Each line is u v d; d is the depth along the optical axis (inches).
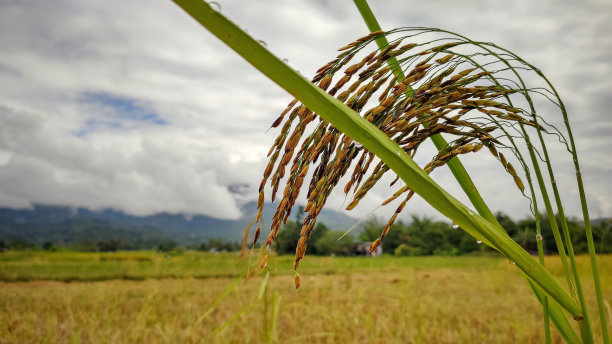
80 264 741.9
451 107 37.2
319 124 31.4
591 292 319.6
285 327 159.5
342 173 32.8
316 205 31.3
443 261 1227.2
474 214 33.3
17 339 154.9
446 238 2005.4
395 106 36.3
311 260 972.6
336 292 289.9
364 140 27.2
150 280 500.7
